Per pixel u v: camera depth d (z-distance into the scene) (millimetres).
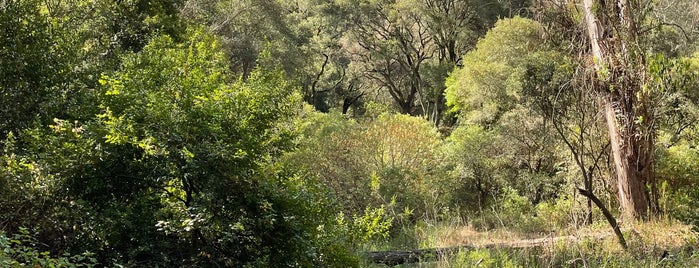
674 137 14312
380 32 38219
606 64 11562
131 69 7117
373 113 28359
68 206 6379
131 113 6375
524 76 19344
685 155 14164
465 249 8891
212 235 6332
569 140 14359
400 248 10797
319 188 7258
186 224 5926
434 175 16516
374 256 9367
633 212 12102
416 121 17562
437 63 38969
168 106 6301
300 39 36656
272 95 7074
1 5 8320
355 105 43250
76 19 12398
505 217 13070
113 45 12961
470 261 8703
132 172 6379
